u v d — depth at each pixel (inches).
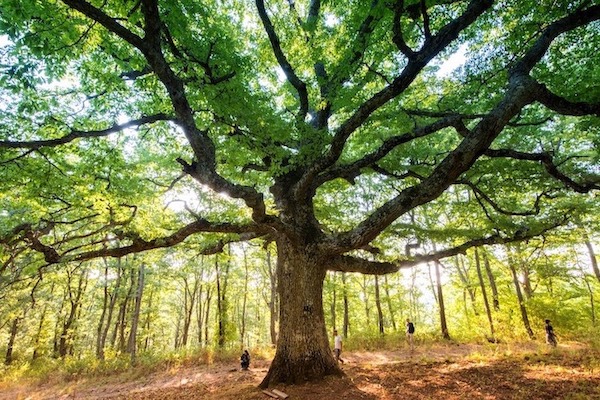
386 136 482.6
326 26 382.6
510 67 354.0
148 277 1163.9
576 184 383.9
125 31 222.4
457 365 426.9
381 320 991.6
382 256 436.1
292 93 479.2
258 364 686.5
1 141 296.2
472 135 273.9
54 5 233.3
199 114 379.6
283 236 421.7
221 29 366.6
